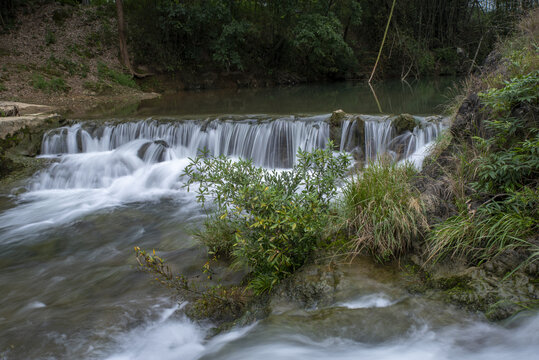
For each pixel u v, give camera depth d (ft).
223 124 29.76
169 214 21.40
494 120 13.56
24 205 24.34
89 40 63.16
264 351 9.18
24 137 30.73
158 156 29.30
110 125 32.30
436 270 11.30
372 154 25.91
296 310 10.67
